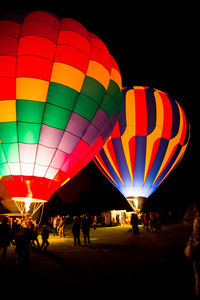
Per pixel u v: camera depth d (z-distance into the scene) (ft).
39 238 50.39
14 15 35.42
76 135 34.68
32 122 32.14
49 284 19.48
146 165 60.49
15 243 26.45
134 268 24.13
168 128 61.05
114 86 39.93
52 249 35.53
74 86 33.96
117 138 60.44
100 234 54.70
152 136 59.88
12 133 32.04
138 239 44.65
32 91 31.94
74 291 17.89
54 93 32.81
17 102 31.81
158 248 35.29
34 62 32.30
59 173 34.94
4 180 33.91
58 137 33.42
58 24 36.17
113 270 23.45
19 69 31.99
